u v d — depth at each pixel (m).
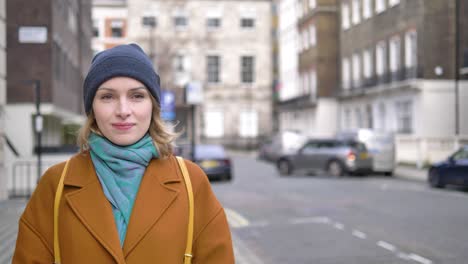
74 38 25.22
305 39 50.19
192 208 2.08
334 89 46.00
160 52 53.50
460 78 30.47
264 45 57.00
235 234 10.33
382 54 36.47
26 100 17.75
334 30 46.12
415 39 31.42
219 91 56.44
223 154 22.64
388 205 14.05
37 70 17.78
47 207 2.07
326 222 11.56
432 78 30.64
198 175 2.18
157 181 2.06
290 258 8.26
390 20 34.75
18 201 12.12
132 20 53.59
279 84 57.09
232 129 56.50
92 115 2.17
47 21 17.83
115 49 2.13
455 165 17.83
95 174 2.06
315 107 47.03
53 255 2.04
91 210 1.99
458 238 9.58
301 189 18.64
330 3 46.06
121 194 2.02
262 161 39.94
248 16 56.78
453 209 13.15
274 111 67.19
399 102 33.62
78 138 2.16
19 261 2.03
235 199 15.86
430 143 27.72
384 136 24.64
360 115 40.66
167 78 54.00
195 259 2.13
